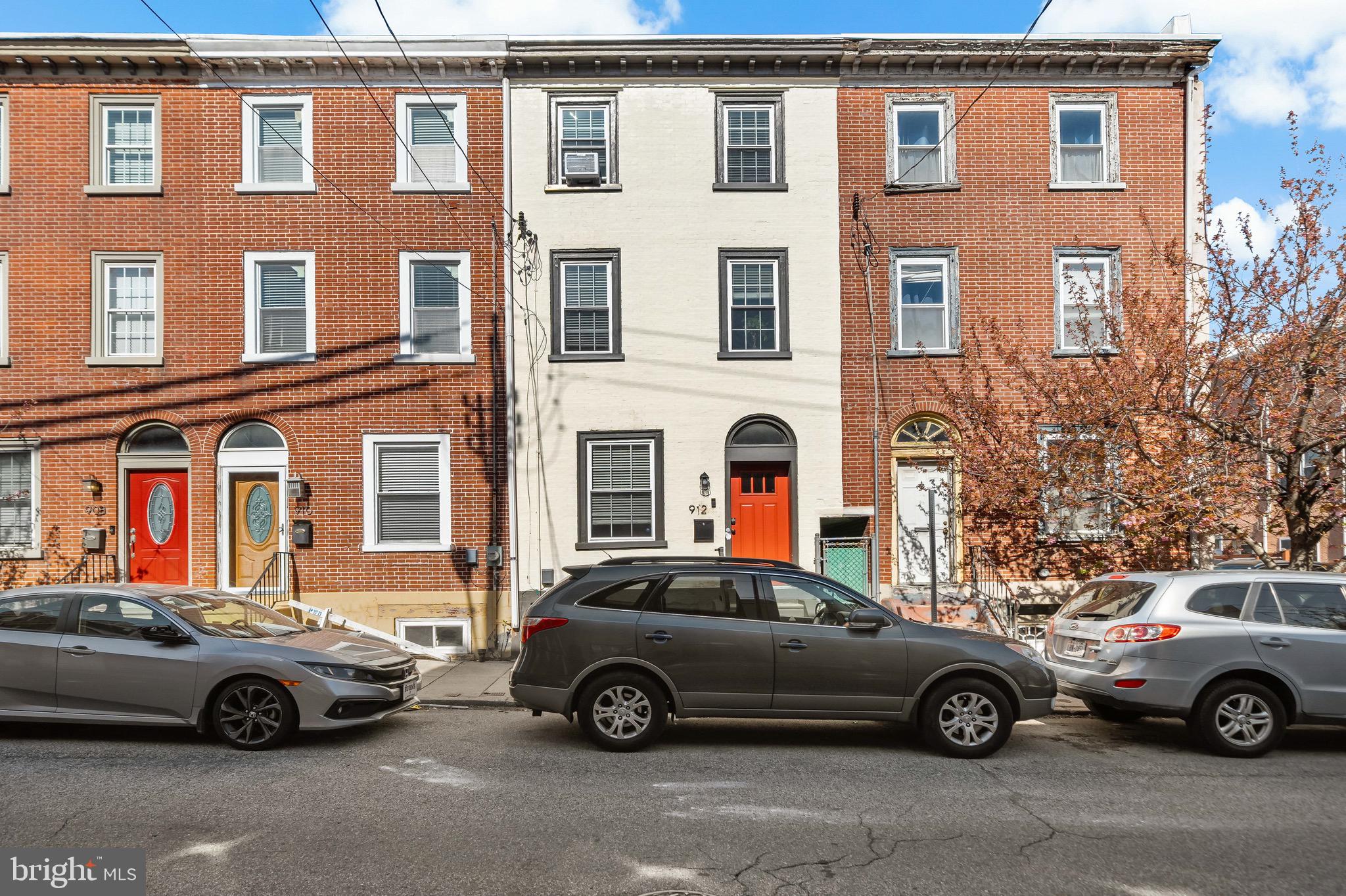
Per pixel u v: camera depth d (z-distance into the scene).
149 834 5.52
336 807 6.10
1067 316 14.14
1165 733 8.66
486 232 14.12
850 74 14.25
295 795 6.38
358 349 13.93
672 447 13.91
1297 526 10.88
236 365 13.82
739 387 13.97
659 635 7.69
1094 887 4.79
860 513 13.79
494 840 5.46
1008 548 13.66
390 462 13.95
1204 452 11.19
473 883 4.79
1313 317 10.63
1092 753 7.83
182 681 7.69
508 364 13.93
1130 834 5.64
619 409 13.93
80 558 13.55
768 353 13.97
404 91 14.19
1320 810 6.16
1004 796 6.45
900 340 14.18
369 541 13.75
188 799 6.24
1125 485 11.65
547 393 13.95
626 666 7.77
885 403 14.02
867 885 4.80
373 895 4.61
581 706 7.70
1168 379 11.60
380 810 6.04
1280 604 7.97
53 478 13.61
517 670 7.84
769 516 14.00
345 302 13.96
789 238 14.14
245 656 7.75
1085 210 14.19
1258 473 10.98
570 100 14.25
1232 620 7.89
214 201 13.95
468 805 6.15
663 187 14.16
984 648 7.70
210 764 7.23
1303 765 7.44
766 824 5.79
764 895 4.67
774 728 8.66
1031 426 12.88
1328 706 7.71
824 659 7.64
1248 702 7.74
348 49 13.87
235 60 13.86
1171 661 7.78
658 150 14.20
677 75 14.21
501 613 13.69
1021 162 14.21
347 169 14.06
